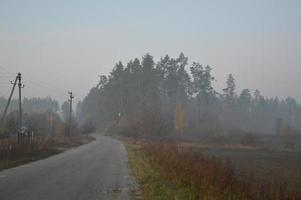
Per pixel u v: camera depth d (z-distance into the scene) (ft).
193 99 359.05
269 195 40.75
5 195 46.75
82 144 213.25
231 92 446.19
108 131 393.91
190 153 80.64
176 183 55.52
